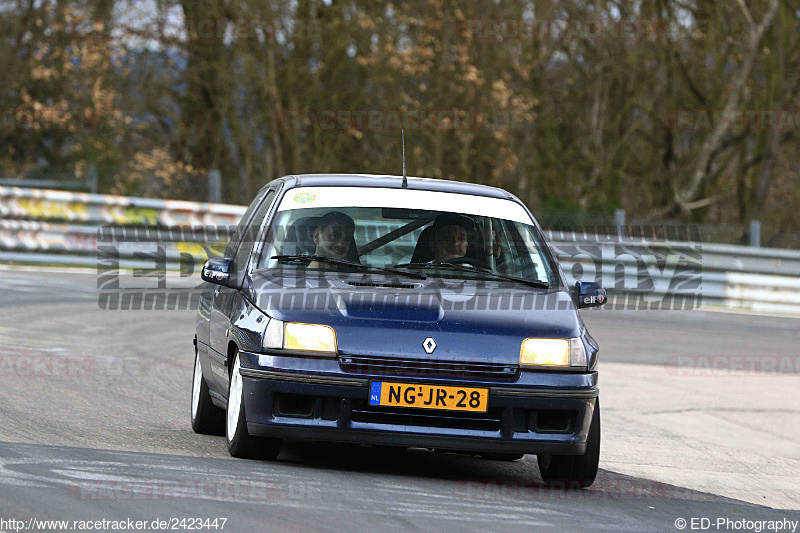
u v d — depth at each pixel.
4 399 29.95
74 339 43.69
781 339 57.88
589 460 22.97
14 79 92.38
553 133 113.50
